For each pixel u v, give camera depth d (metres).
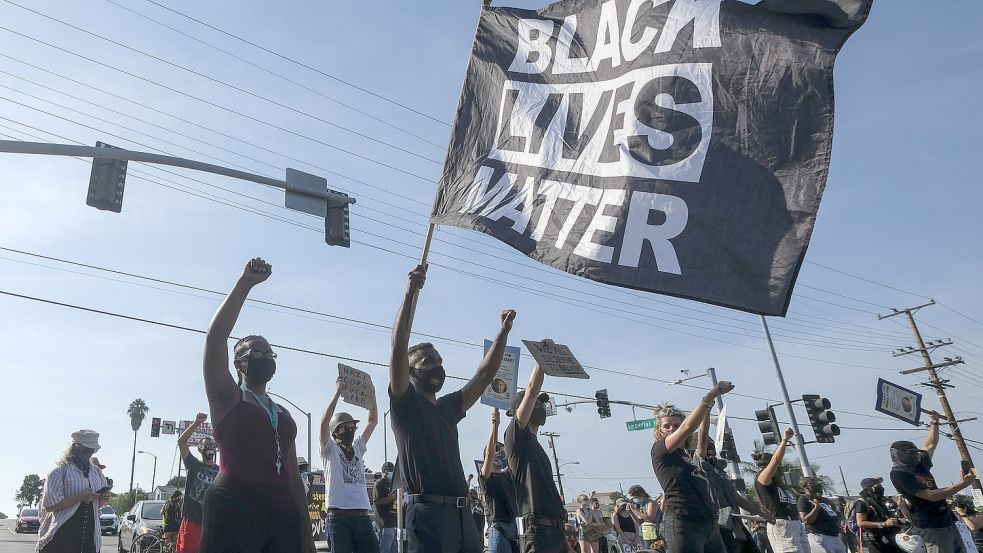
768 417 21.16
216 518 3.68
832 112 4.45
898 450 8.35
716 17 4.89
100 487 7.71
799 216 4.36
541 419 6.64
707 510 5.66
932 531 8.06
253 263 3.86
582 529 14.66
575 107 5.23
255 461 3.80
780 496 8.56
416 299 4.68
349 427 8.20
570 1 5.58
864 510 8.84
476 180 5.32
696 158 4.66
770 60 4.66
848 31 4.55
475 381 4.99
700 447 6.54
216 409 3.86
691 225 4.55
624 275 4.59
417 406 4.67
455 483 4.61
